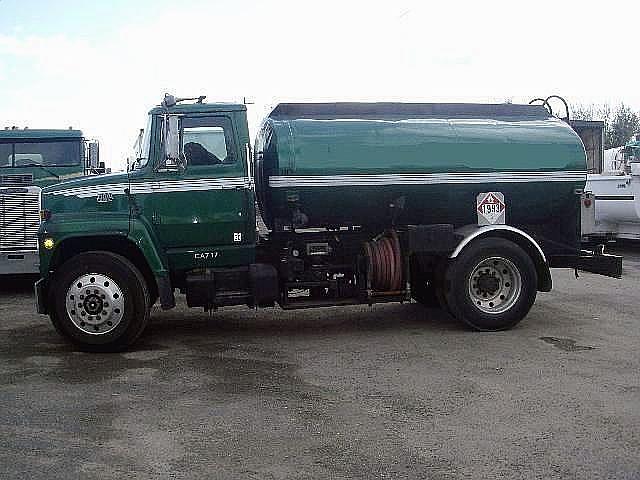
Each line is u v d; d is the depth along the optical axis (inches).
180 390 242.8
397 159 332.8
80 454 185.8
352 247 347.9
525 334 327.0
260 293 317.7
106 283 297.3
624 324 348.5
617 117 1947.6
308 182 323.6
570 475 170.2
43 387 247.6
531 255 346.3
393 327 347.9
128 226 302.8
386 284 335.6
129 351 302.5
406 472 172.6
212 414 216.8
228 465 177.8
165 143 307.4
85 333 297.0
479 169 342.3
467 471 172.9
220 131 316.2
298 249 339.0
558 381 248.5
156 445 191.5
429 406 222.2
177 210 312.0
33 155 517.3
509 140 348.5
